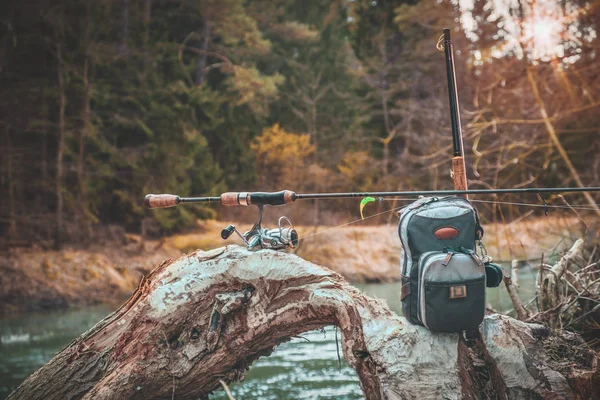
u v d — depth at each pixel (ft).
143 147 55.21
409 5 71.36
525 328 11.05
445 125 59.06
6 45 49.83
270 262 11.52
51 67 51.37
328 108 95.96
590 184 45.11
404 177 62.80
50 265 41.37
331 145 87.86
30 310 36.50
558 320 13.28
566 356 11.27
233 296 11.41
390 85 70.64
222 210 62.34
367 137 75.31
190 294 11.64
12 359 22.84
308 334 25.40
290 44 102.37
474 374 10.53
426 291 9.78
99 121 52.85
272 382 17.90
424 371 10.00
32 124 48.80
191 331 11.69
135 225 54.54
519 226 36.40
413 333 10.26
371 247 47.73
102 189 55.06
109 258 45.73
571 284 14.69
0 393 18.07
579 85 41.32
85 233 49.47
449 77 12.08
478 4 52.54
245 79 68.74
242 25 69.46
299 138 74.02
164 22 66.39
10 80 50.60
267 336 11.59
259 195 11.96
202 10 67.56
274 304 11.44
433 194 10.93
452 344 10.18
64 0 50.88
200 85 66.08
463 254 9.78
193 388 11.68
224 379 11.73
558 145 39.11
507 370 10.32
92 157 52.90
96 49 51.42
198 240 51.52
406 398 9.85
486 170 46.70
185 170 58.70
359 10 76.74
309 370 19.24
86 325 30.50
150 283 12.35
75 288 39.78
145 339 11.52
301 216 62.03
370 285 41.70
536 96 38.42
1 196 49.80
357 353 10.60
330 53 104.94
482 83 50.85
